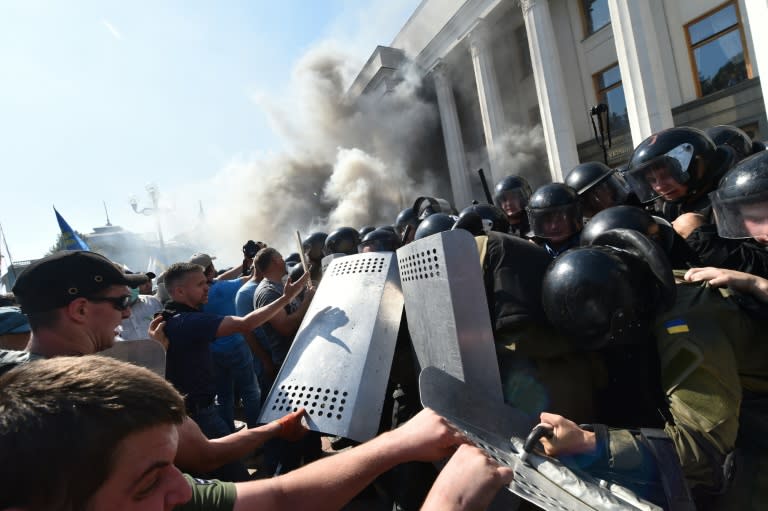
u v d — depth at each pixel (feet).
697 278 4.20
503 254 4.88
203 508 3.16
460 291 4.20
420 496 4.88
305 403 5.18
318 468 3.51
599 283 3.77
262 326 10.01
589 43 46.70
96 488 1.79
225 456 4.66
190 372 7.06
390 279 5.86
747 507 3.92
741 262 5.17
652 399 4.28
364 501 7.82
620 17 32.63
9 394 1.82
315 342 5.61
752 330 4.00
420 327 5.02
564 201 7.59
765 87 18.80
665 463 3.36
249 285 10.65
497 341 4.59
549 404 4.29
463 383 3.89
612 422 4.61
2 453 1.69
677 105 38.27
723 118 35.50
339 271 6.36
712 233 5.44
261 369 12.92
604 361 4.57
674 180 6.68
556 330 4.42
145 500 1.95
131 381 1.99
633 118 32.81
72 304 4.00
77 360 2.03
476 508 2.53
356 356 5.18
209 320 7.08
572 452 3.45
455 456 2.80
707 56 36.45
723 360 3.59
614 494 3.04
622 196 9.46
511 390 4.39
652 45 31.86
